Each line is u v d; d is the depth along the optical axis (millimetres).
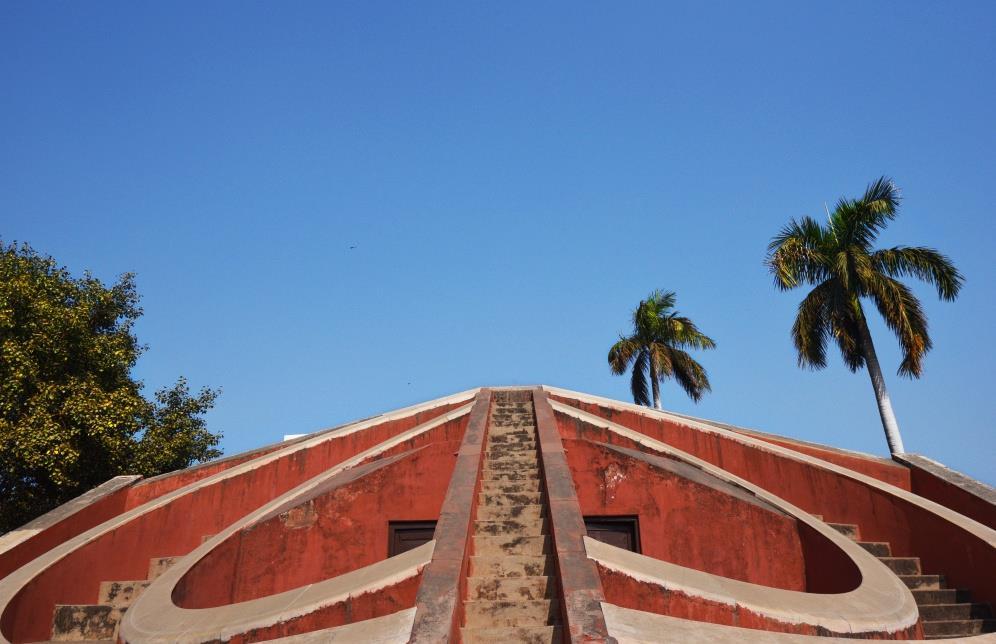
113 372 13500
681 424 10914
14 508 12508
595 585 4320
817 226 17453
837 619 4742
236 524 8062
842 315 16984
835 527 8750
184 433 15336
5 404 11469
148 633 4918
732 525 8180
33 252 13758
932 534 7914
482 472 7871
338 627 4246
